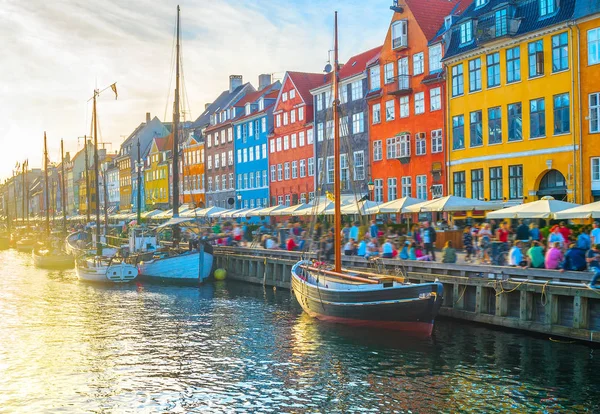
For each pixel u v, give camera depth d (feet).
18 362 65.82
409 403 50.16
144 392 55.36
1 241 321.73
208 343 72.43
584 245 72.28
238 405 51.44
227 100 297.53
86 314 93.71
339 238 83.97
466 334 69.41
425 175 154.51
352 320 75.56
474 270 76.38
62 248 218.79
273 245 131.23
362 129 178.81
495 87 132.46
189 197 311.27
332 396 52.54
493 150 133.28
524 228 85.51
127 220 271.08
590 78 111.86
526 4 126.93
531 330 67.51
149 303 103.50
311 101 210.38
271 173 235.61
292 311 91.56
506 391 51.72
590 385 52.21
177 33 146.61
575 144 114.21
